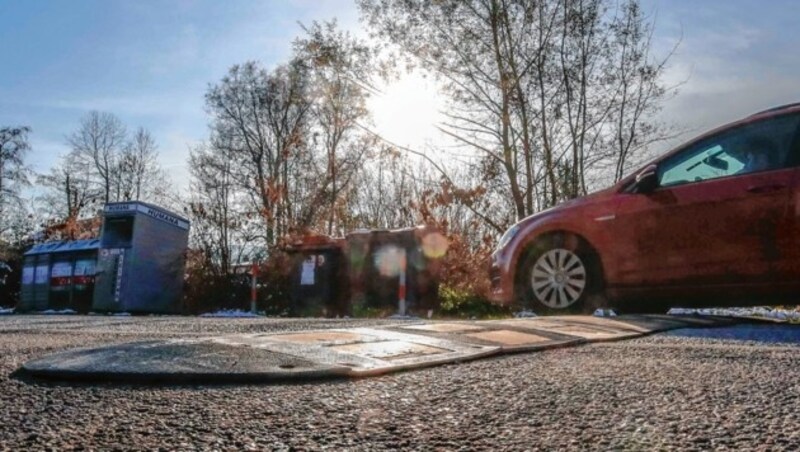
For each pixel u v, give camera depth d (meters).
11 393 1.98
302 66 15.52
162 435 1.49
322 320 6.15
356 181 18.94
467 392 2.00
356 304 9.87
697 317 5.04
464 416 1.68
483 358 2.80
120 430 1.54
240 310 13.20
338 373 2.28
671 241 5.15
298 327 4.77
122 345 2.77
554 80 13.45
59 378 2.22
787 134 4.88
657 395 1.94
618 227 5.38
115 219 13.51
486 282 10.41
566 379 2.23
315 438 1.46
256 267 12.27
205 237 14.28
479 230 13.13
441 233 9.83
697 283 5.04
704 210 5.02
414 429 1.54
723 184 4.99
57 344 3.50
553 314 5.68
